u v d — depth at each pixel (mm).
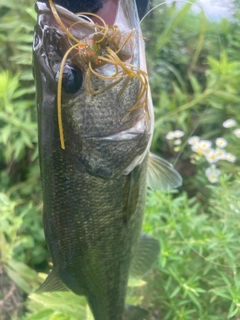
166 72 492
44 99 183
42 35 175
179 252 361
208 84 451
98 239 221
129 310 288
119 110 184
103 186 201
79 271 233
